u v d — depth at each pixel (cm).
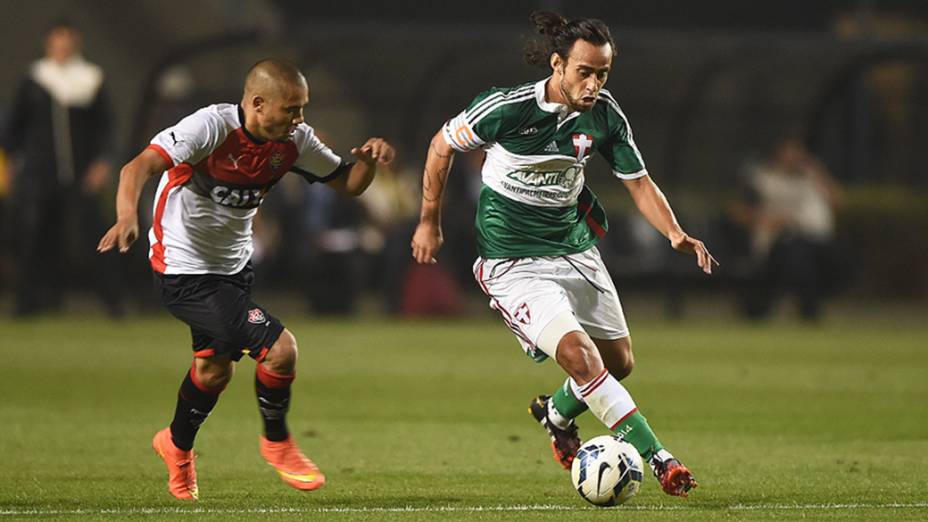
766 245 7475
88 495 2455
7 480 2622
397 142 7794
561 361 2384
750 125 9706
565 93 2419
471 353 5581
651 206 2503
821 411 3822
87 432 3325
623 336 2570
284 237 7488
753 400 4078
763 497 2444
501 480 2648
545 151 2472
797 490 2523
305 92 2305
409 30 7269
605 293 2542
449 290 7494
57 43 6281
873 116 10275
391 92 9619
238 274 2441
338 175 2472
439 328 6862
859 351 5822
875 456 2986
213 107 2334
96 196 6706
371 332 6569
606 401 2336
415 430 3416
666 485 2267
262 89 2286
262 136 2334
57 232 6612
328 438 3266
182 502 2388
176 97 7619
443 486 2572
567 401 2600
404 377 4678
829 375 4825
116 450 3038
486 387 4412
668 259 7562
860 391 4334
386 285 7506
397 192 7488
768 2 11062
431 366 5050
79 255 7675
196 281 2378
